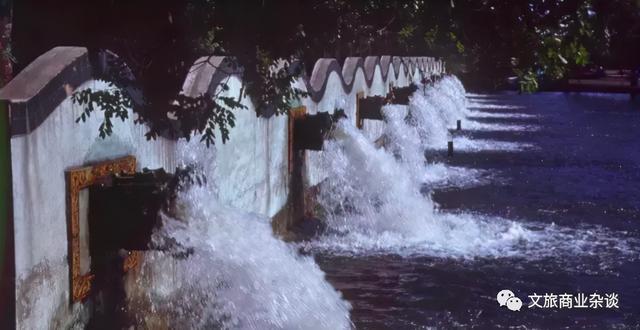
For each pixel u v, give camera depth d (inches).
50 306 187.5
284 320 263.1
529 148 835.4
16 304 170.6
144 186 207.2
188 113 239.0
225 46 228.7
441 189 572.4
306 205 442.6
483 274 343.0
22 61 252.1
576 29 235.1
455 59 266.1
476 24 243.8
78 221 200.1
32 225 177.5
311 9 222.8
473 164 708.7
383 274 338.3
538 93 1838.1
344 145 454.6
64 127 193.5
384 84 710.5
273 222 385.4
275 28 219.3
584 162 730.2
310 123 420.8
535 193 557.9
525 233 425.1
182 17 221.6
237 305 259.0
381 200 449.4
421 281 329.7
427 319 283.1
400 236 408.5
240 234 272.5
